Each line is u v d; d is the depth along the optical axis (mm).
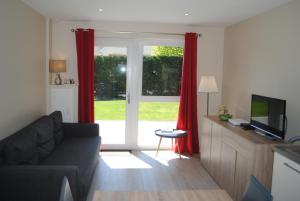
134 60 5320
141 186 3783
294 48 3287
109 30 5152
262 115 3336
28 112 4043
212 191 1804
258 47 4109
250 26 4375
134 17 4691
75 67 5172
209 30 5352
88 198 3301
